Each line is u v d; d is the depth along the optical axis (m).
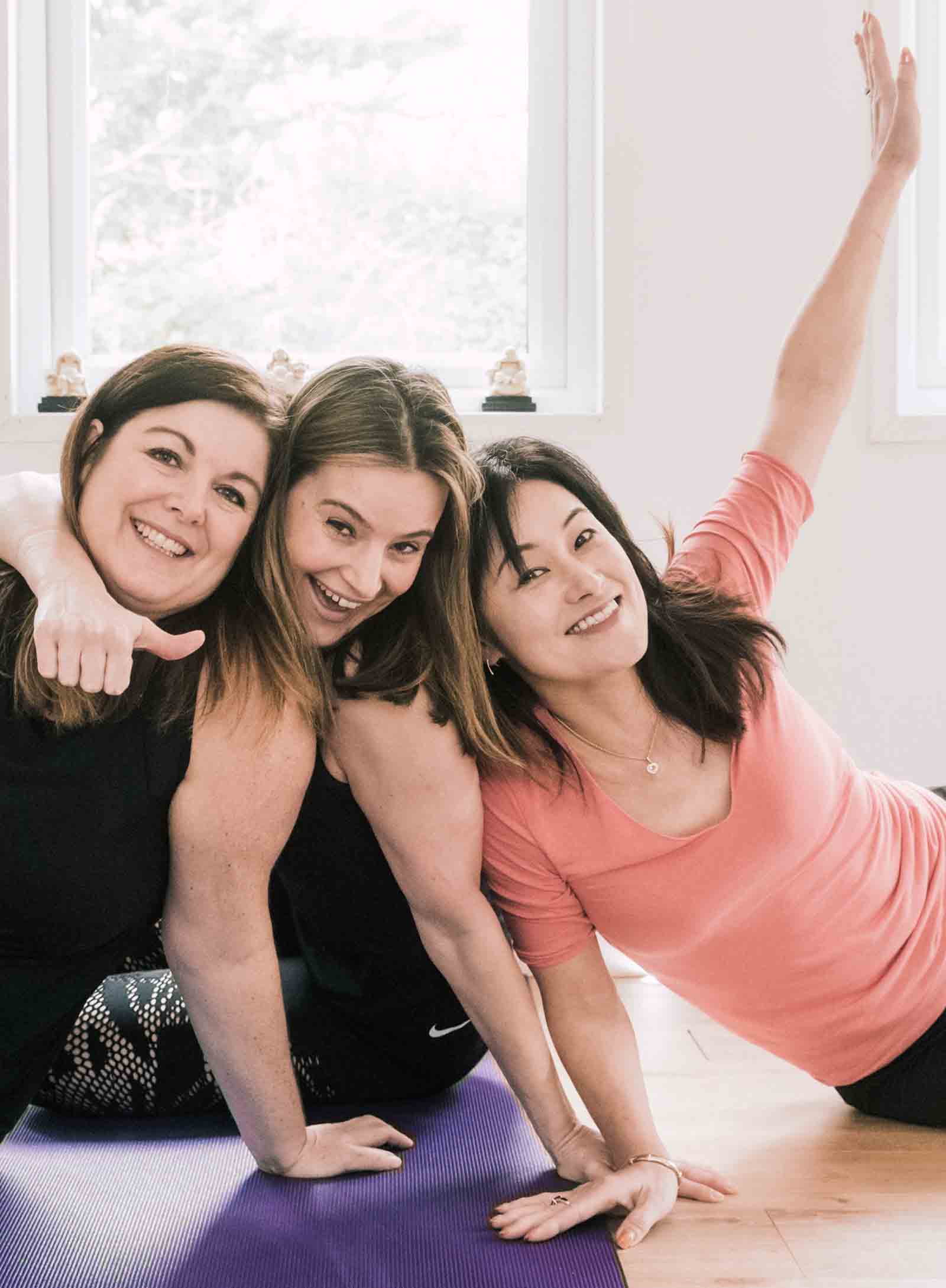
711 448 2.51
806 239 2.49
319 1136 1.49
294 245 2.68
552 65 2.61
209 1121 1.63
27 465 2.48
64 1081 1.61
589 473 1.43
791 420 1.73
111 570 1.21
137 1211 1.37
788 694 1.49
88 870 1.23
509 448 1.41
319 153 2.67
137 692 1.23
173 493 1.18
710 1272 1.25
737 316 2.49
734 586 1.63
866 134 2.48
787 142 2.48
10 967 1.26
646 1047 1.94
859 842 1.49
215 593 1.29
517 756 1.38
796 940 1.46
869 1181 1.46
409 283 2.69
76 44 2.61
